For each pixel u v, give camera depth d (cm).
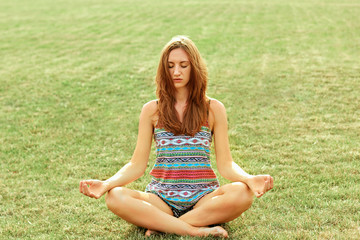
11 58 1059
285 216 332
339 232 299
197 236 296
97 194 290
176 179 311
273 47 1094
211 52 1064
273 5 2055
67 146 528
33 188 410
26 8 2195
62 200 383
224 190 296
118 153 502
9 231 325
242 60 961
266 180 279
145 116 322
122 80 829
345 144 495
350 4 2047
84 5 2294
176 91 317
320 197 367
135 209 296
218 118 321
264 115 609
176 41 310
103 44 1231
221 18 1678
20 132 577
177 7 2097
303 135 532
